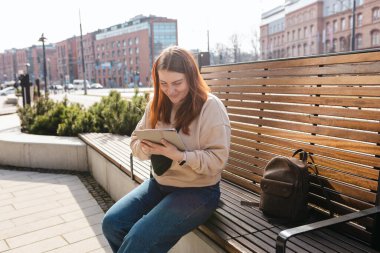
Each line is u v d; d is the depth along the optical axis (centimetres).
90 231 368
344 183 230
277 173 236
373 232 204
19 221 399
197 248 254
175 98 228
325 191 239
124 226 229
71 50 12456
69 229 374
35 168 619
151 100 261
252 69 313
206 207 225
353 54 227
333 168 238
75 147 589
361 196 218
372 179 215
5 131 823
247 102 317
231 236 218
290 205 229
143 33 9956
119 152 479
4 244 346
